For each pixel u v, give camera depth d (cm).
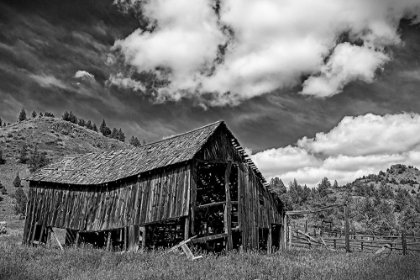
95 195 2917
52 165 3572
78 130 16288
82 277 1441
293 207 8862
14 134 13550
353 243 3809
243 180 2928
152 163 2684
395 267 1784
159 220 2486
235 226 2873
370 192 13788
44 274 1494
